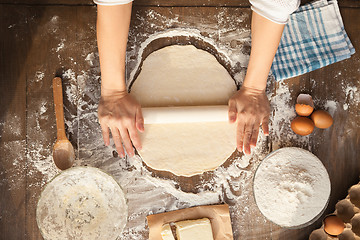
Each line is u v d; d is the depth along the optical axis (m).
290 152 1.05
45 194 0.97
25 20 1.03
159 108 1.00
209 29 1.10
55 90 1.00
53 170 1.02
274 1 0.79
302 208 1.02
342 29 1.11
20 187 1.01
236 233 1.06
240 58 1.10
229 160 1.07
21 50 1.03
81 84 1.05
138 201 1.04
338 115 1.12
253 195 1.04
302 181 1.02
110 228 1.00
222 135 1.06
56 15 1.04
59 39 1.04
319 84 1.12
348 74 1.12
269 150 1.09
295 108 1.07
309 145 1.11
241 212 1.07
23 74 1.03
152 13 1.08
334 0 1.10
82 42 1.05
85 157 1.03
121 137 1.05
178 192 1.05
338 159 1.11
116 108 0.96
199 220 1.00
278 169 1.04
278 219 1.02
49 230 0.98
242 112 1.00
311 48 1.10
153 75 1.06
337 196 1.10
